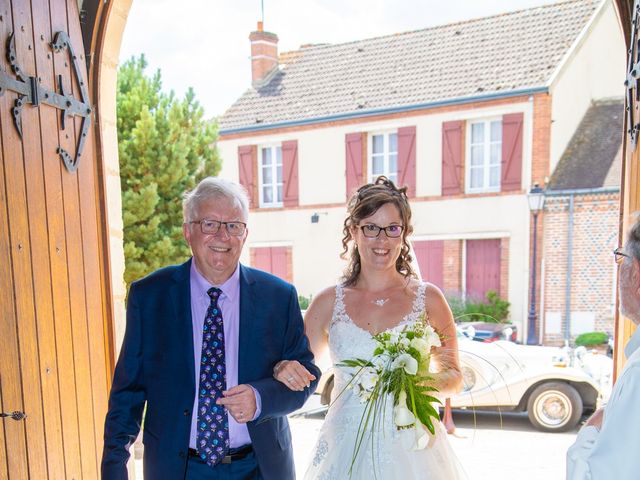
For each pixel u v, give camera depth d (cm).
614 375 281
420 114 1131
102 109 289
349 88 1275
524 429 585
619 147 1071
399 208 231
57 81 231
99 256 285
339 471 217
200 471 190
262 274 213
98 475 258
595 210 991
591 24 1113
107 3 273
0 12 191
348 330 233
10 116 195
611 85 1228
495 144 1086
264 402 184
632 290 149
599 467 134
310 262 1262
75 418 236
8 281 188
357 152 1200
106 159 296
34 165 210
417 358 197
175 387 191
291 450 209
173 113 848
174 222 817
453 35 1268
